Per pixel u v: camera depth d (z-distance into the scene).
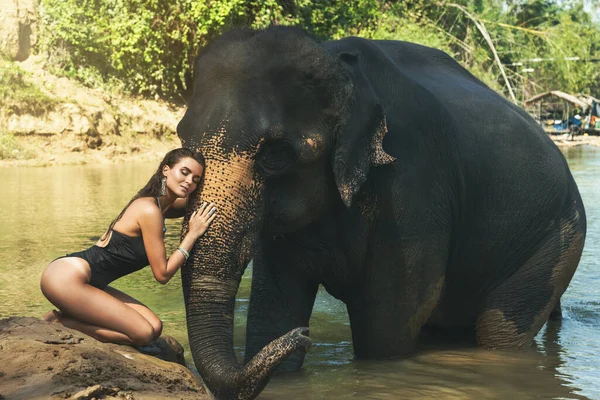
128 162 25.20
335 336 7.74
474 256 7.53
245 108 5.48
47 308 7.88
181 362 5.68
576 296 9.43
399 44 8.17
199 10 27.45
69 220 13.27
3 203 15.33
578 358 7.11
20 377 4.38
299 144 5.69
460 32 42.22
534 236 7.73
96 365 4.61
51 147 24.89
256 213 5.38
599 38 47.84
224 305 5.05
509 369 6.70
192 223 5.12
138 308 5.48
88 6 28.62
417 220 6.68
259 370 4.58
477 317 7.74
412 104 6.85
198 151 5.33
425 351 7.29
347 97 5.95
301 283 6.78
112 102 27.88
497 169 7.53
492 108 7.80
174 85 29.53
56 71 27.77
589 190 19.16
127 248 5.32
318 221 6.36
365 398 5.79
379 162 6.12
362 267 6.66
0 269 9.59
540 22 47.34
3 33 27.11
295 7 29.48
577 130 54.34
